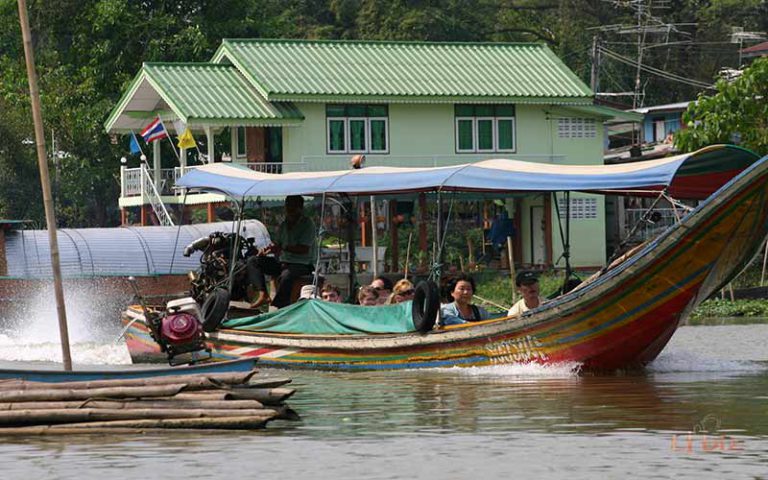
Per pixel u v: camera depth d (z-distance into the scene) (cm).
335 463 3766
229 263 6900
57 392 4341
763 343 7644
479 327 5881
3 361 7200
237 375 4422
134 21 15900
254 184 6831
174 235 10438
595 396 5041
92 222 18938
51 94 16275
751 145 12131
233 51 13675
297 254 6894
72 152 16875
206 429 4312
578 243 13962
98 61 16050
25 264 9806
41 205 17900
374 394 5259
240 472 3656
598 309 5547
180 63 13650
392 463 3762
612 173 5688
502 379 5634
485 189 6106
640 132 18462
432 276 6184
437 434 4231
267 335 6544
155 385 4366
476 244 13400
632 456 3812
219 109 13000
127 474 3650
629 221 14338
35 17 16262
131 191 14262
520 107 14050
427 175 6203
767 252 11600
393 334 6144
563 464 3722
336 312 6400
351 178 6488
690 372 5859
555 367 5759
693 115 12594
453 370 6000
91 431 4269
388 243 13412
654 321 5566
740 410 4634
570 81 14125
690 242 5331
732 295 11069
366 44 14212
